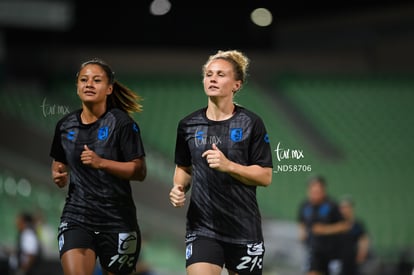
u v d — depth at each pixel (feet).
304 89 193.36
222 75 44.68
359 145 174.50
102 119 46.06
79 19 193.88
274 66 197.47
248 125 44.50
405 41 187.01
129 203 46.24
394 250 143.64
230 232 44.32
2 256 101.24
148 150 160.76
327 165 166.30
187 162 46.65
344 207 101.14
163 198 139.13
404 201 158.40
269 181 44.37
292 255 123.65
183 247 133.80
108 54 190.70
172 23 198.70
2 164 143.74
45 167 146.20
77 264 44.14
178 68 194.59
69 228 45.32
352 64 197.67
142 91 186.60
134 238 46.47
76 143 45.88
